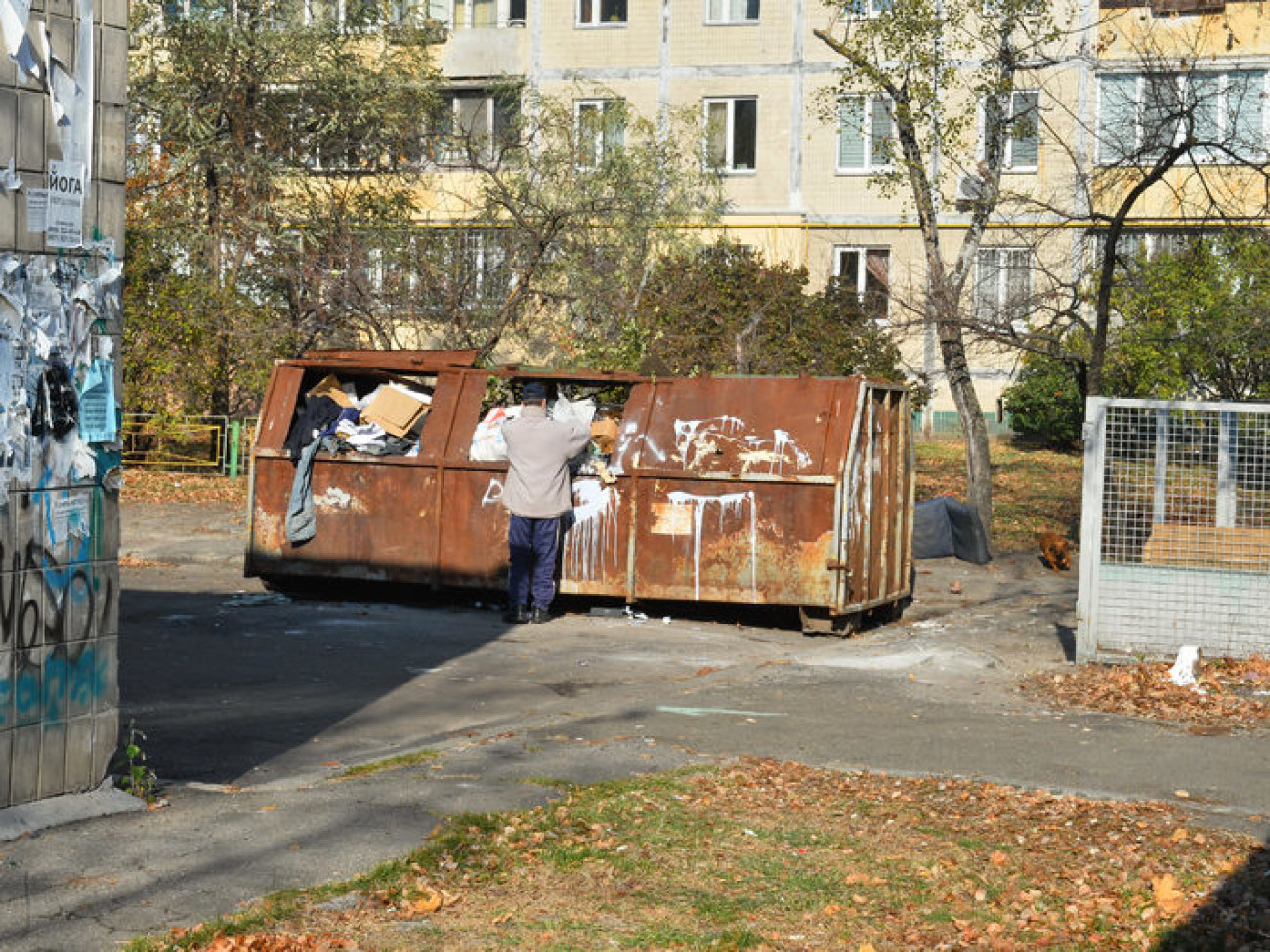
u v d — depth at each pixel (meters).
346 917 4.95
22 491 5.80
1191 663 9.61
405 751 7.87
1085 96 30.19
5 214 5.71
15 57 5.71
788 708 8.80
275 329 23.56
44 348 5.88
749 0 33.19
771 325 22.72
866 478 12.27
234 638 11.32
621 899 5.21
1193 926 4.99
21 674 5.82
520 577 12.25
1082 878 5.48
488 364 21.91
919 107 18.78
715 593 12.15
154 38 26.53
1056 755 7.53
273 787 6.88
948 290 18.30
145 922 4.82
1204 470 10.01
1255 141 22.83
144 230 24.72
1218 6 28.97
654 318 22.05
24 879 5.21
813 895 5.28
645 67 33.69
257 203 25.59
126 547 16.38
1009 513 20.47
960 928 4.96
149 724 8.34
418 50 28.52
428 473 12.89
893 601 13.11
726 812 6.34
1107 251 17.00
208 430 23.72
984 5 19.36
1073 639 11.66
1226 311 18.50
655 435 12.52
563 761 7.26
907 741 7.84
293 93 26.98
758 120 33.28
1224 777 7.06
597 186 23.92
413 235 23.56
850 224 32.84
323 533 13.14
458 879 5.38
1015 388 28.98
